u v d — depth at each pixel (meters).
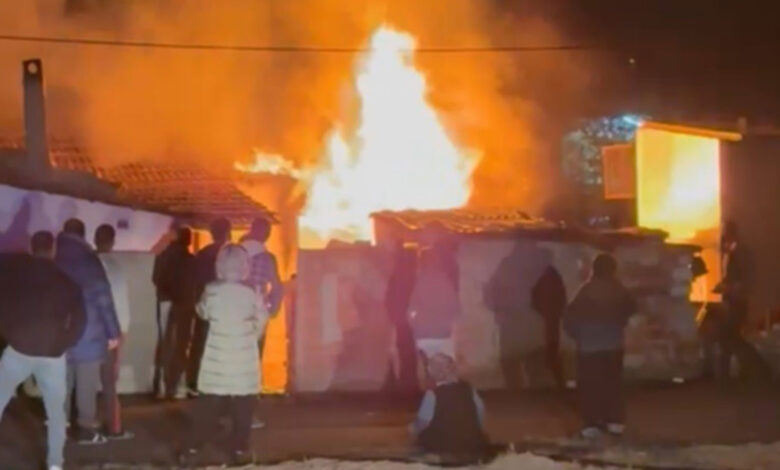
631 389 15.89
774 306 20.22
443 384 11.67
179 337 14.75
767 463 11.41
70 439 12.44
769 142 20.70
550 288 15.73
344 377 15.60
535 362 15.98
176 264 14.69
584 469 11.04
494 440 12.47
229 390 11.26
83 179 20.02
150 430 12.98
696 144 21.23
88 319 12.20
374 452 11.82
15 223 18.34
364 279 15.69
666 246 16.47
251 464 11.23
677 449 11.98
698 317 16.80
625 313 12.72
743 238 20.64
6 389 10.38
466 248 15.98
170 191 24.00
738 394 15.42
